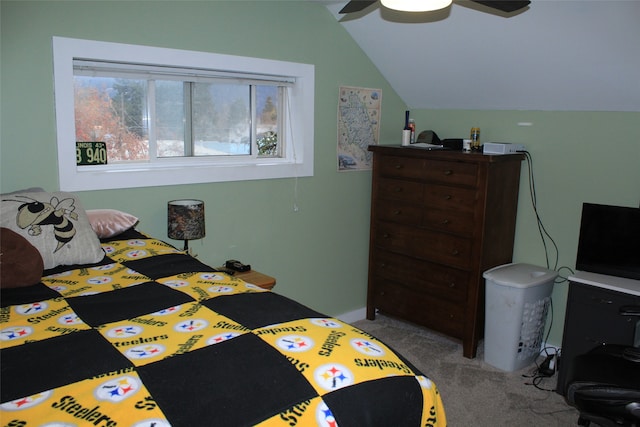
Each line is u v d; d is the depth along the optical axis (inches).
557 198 120.6
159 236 104.6
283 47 117.3
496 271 118.3
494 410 99.3
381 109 142.5
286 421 38.0
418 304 132.3
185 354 45.5
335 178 135.0
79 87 95.3
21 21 82.4
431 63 126.0
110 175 95.5
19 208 70.6
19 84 83.8
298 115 125.0
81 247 72.3
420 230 128.4
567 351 104.3
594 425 95.1
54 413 36.1
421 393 47.3
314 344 48.6
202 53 103.9
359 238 144.7
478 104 132.6
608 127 110.7
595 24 91.1
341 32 128.4
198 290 63.6
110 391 39.0
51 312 55.1
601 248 104.7
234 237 117.0
